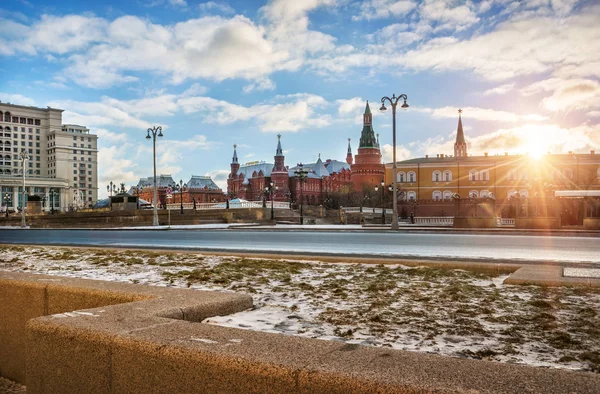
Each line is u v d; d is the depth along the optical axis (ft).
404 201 314.35
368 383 7.82
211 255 45.37
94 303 16.66
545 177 303.27
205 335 10.75
